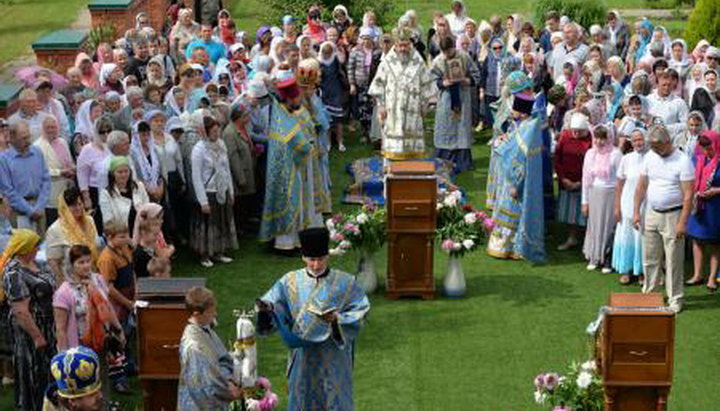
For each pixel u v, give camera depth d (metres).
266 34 34.72
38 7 48.78
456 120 32.00
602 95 29.95
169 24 42.19
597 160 25.12
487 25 35.84
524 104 25.70
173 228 25.81
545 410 19.42
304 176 26.44
